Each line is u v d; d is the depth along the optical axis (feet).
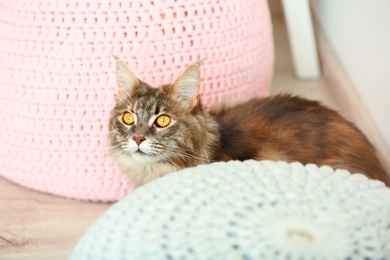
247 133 4.25
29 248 4.20
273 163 3.22
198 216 2.72
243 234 2.58
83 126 4.43
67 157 4.55
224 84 4.73
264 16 5.24
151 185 3.12
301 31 7.05
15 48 4.52
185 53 4.47
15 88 4.54
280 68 7.61
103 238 2.78
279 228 2.61
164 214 2.78
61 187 4.72
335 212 2.74
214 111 4.59
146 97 3.87
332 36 7.00
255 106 4.54
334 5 6.86
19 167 4.78
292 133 4.26
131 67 4.38
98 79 4.35
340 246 2.53
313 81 7.25
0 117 4.68
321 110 4.51
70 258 2.88
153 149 3.80
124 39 4.33
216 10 4.52
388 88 4.66
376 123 5.08
